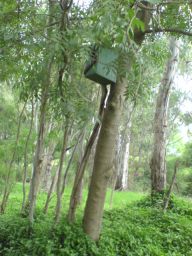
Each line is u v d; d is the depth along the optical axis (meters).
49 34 4.32
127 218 7.53
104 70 4.71
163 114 10.53
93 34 3.66
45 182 13.37
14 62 4.91
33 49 4.42
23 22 4.56
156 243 6.04
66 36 4.11
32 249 4.68
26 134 8.34
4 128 9.88
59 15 4.54
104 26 3.21
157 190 10.01
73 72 4.65
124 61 4.12
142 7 3.96
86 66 4.87
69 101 4.41
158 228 7.00
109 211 8.19
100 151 5.25
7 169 8.47
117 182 21.92
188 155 27.27
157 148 10.31
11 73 5.32
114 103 5.25
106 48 4.24
